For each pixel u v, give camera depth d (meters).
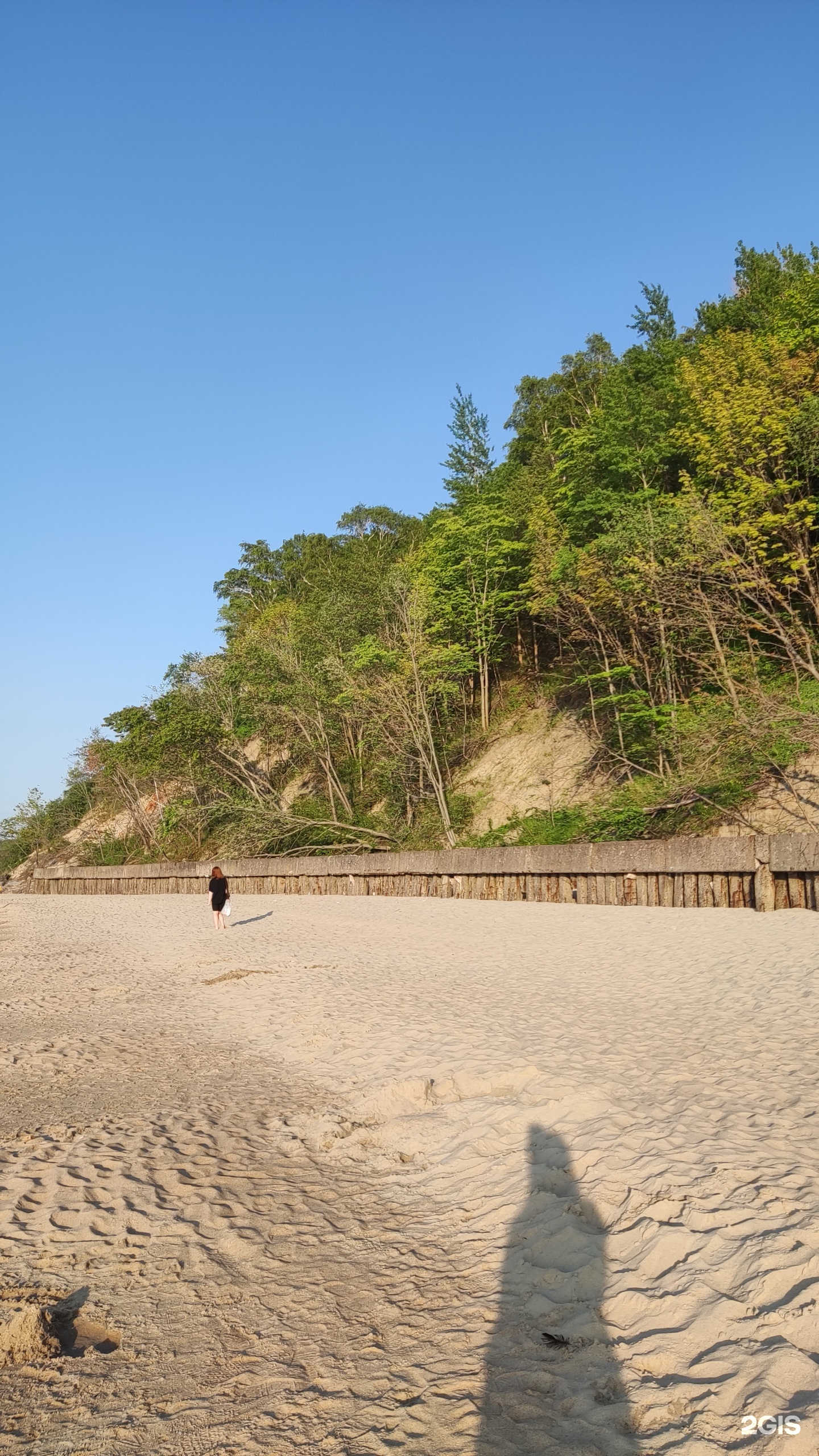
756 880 18.47
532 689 38.41
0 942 27.88
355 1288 4.97
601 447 31.84
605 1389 3.69
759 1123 6.20
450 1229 5.59
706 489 27.70
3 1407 4.03
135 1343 4.54
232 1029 12.11
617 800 26.88
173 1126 8.02
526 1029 10.12
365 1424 3.71
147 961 20.45
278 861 37.91
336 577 54.19
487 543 36.69
